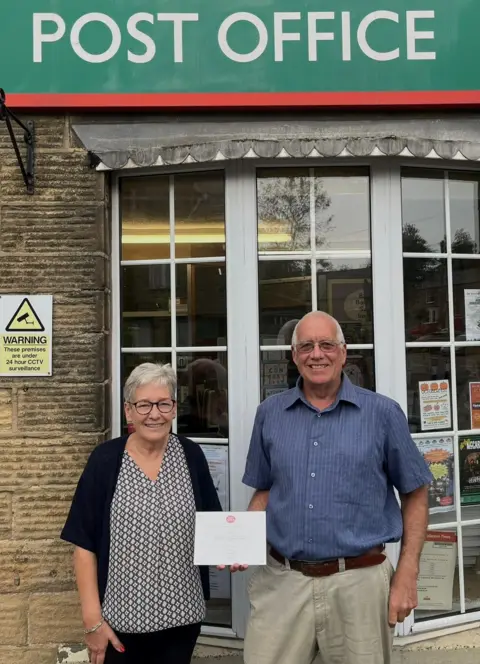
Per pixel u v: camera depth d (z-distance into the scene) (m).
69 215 3.04
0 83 2.99
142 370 2.11
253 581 2.24
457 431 3.13
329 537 2.02
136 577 1.98
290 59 2.99
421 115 3.06
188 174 3.13
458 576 3.12
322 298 3.06
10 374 2.99
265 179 3.08
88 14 3.00
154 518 2.01
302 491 2.06
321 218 3.08
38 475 2.98
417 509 2.14
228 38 3.00
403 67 3.01
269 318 3.05
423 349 3.09
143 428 2.06
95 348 3.01
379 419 2.10
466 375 3.17
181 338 3.12
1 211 3.03
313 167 3.07
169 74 3.00
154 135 3.05
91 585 2.04
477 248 3.20
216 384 3.07
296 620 2.06
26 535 2.96
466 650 2.99
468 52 3.02
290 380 3.04
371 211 3.05
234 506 2.98
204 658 2.94
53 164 3.04
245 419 3.00
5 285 3.01
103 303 3.03
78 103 2.99
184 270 3.13
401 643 3.00
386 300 3.03
